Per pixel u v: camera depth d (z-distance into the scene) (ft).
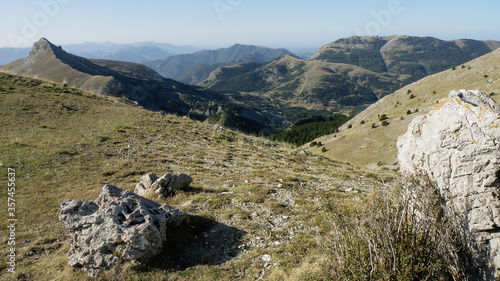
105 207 27.55
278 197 42.98
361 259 17.57
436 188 20.15
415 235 17.87
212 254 27.78
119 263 24.07
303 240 29.30
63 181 47.65
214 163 65.26
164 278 23.56
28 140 67.00
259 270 24.82
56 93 120.16
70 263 24.47
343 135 404.16
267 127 597.11
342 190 46.83
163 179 42.50
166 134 90.84
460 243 17.98
